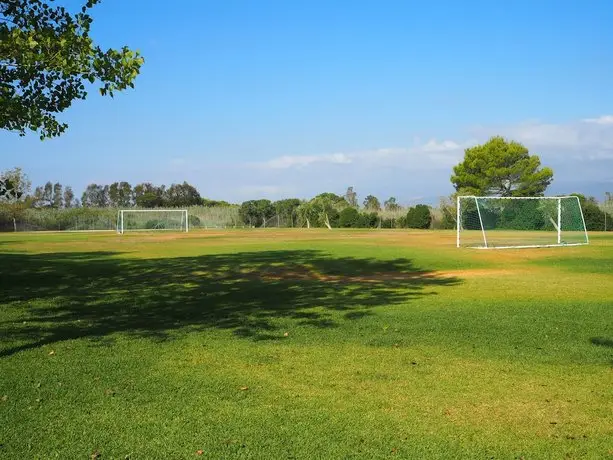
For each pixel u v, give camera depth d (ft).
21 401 19.95
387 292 48.60
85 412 18.89
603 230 168.14
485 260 78.23
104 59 30.68
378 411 18.94
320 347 27.89
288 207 245.04
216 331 31.94
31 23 30.14
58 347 28.07
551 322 33.91
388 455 15.60
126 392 20.95
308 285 53.42
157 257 84.23
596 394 20.59
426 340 29.30
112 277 58.95
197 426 17.65
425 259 79.66
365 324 33.78
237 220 247.70
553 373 23.21
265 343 28.84
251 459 15.35
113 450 15.96
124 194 333.01
